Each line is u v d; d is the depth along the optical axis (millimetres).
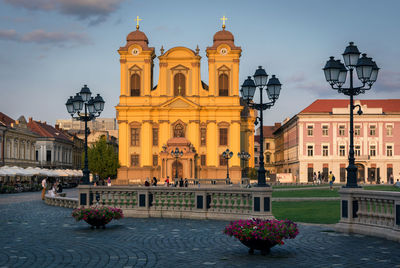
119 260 12570
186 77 89938
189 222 21734
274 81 21594
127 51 90125
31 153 95875
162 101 89625
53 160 108625
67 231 18594
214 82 89938
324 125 92188
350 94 18703
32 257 13000
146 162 88750
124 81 90125
